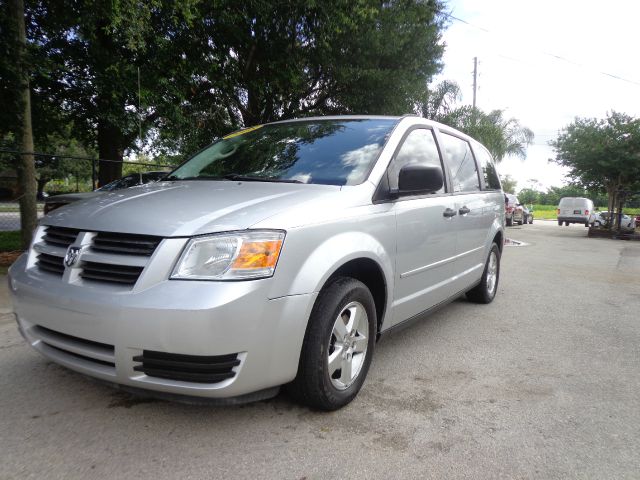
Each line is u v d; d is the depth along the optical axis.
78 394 2.95
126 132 11.02
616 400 3.12
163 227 2.35
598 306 5.95
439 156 4.12
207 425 2.62
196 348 2.17
